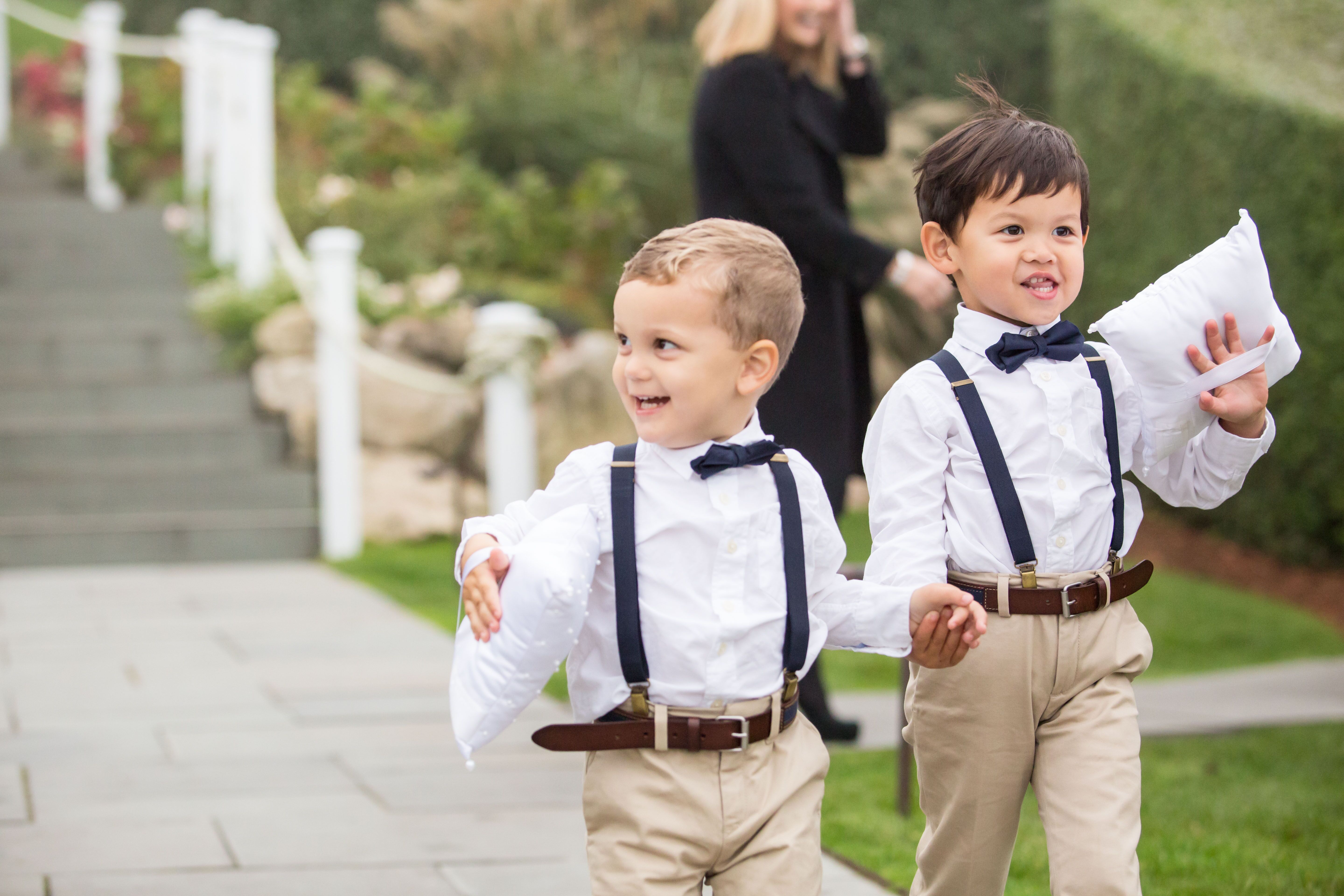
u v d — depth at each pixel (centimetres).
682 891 221
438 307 1154
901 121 1334
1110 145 1062
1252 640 778
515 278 1331
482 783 446
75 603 806
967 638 224
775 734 227
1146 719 584
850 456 455
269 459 1055
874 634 232
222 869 359
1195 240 956
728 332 220
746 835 222
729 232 225
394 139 1415
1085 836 232
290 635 709
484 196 1363
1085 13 1096
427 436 1088
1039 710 245
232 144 1204
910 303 1213
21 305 1136
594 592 229
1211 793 450
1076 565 246
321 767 464
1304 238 862
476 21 1566
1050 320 253
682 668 222
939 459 248
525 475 966
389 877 354
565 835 391
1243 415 248
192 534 982
